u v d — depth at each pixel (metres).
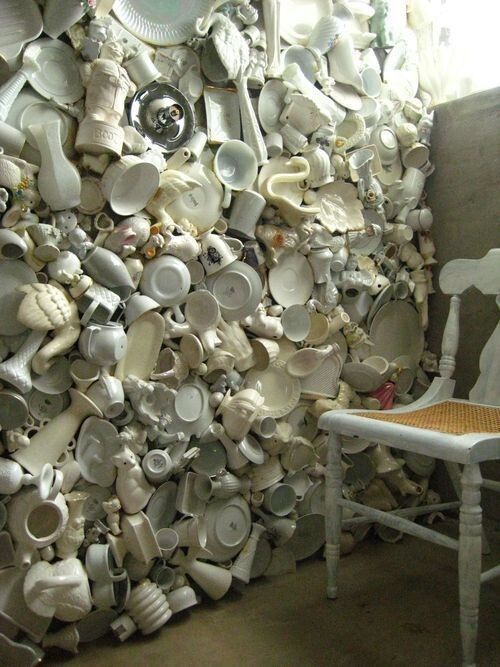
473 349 1.86
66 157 1.28
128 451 1.31
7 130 1.17
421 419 1.35
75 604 1.18
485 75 1.98
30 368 1.22
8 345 1.22
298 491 1.67
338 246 1.70
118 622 1.29
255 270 1.57
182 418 1.44
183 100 1.44
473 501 1.10
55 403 1.29
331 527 1.44
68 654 1.25
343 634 1.31
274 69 1.58
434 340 1.99
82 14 1.22
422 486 1.90
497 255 1.52
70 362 1.29
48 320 1.17
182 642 1.29
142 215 1.37
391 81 1.89
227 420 1.47
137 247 1.36
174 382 1.42
